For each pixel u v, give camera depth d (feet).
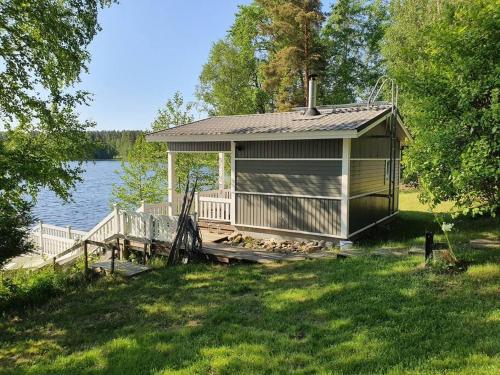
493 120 15.53
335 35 91.76
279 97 77.71
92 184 148.46
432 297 15.16
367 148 31.96
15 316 19.90
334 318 14.30
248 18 91.61
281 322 14.56
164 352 13.12
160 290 21.25
